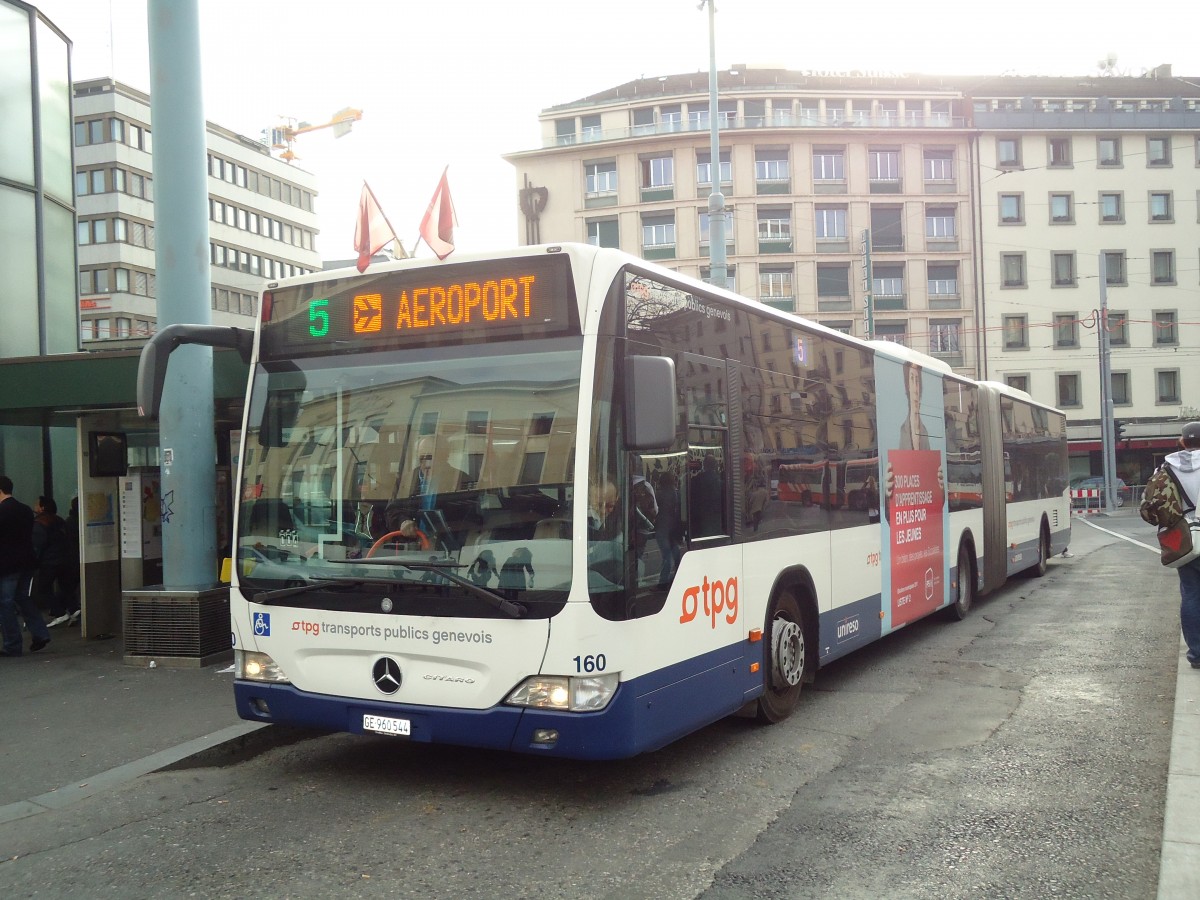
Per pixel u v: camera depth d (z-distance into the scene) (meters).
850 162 59.91
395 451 5.71
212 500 9.78
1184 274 60.84
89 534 11.12
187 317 9.77
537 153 62.97
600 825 5.29
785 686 7.32
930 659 9.89
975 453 13.31
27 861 4.95
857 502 8.91
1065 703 7.82
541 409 5.39
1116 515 42.78
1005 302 60.12
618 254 5.61
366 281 5.92
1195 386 60.50
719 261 19.16
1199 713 6.67
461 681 5.39
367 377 5.86
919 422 10.94
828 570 8.14
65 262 15.96
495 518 5.39
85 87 64.94
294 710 5.87
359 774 6.30
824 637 8.03
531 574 5.27
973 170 60.12
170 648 9.33
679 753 6.62
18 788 6.01
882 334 59.84
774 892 4.39
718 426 6.46
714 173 19.33
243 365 9.98
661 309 5.91
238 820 5.47
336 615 5.73
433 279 5.74
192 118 9.88
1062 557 22.20
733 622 6.51
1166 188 60.97
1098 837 4.99
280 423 6.08
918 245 60.00
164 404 9.66
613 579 5.29
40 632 10.36
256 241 74.56
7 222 14.46
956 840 4.97
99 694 8.24
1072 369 60.09
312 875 4.68
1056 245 60.44
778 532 7.24
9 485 10.26
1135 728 7.02
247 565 6.05
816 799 5.65
